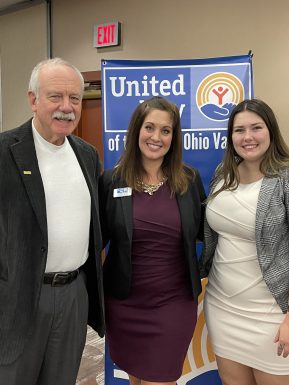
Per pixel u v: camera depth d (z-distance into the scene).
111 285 1.68
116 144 2.07
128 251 1.59
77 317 1.48
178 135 1.66
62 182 1.42
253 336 1.52
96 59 3.74
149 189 1.64
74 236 1.43
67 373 1.48
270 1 2.91
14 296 1.32
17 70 4.27
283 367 1.49
